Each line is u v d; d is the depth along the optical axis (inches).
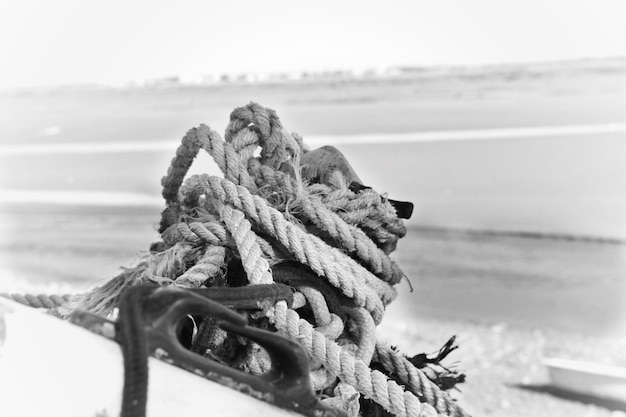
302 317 36.3
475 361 113.3
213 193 35.9
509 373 111.5
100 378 21.0
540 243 120.3
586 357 111.8
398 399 32.3
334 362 32.0
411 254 123.7
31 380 21.9
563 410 107.3
